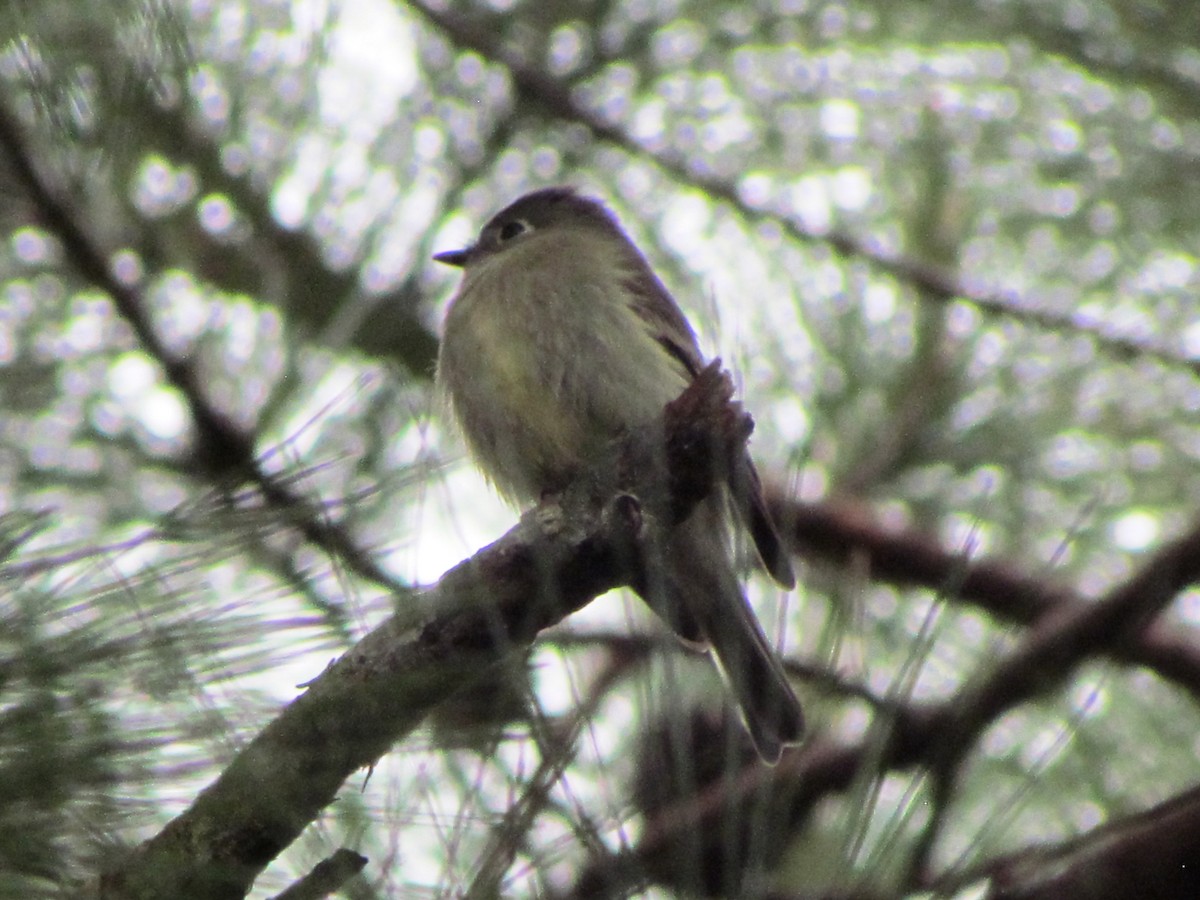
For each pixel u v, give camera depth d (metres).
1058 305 9.39
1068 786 8.49
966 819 8.12
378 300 8.88
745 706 6.08
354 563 4.37
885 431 9.35
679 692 4.32
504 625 4.99
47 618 3.72
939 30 9.46
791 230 9.73
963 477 9.29
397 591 4.66
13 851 3.49
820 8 9.77
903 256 9.61
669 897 4.39
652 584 4.55
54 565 3.84
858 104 9.76
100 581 3.85
